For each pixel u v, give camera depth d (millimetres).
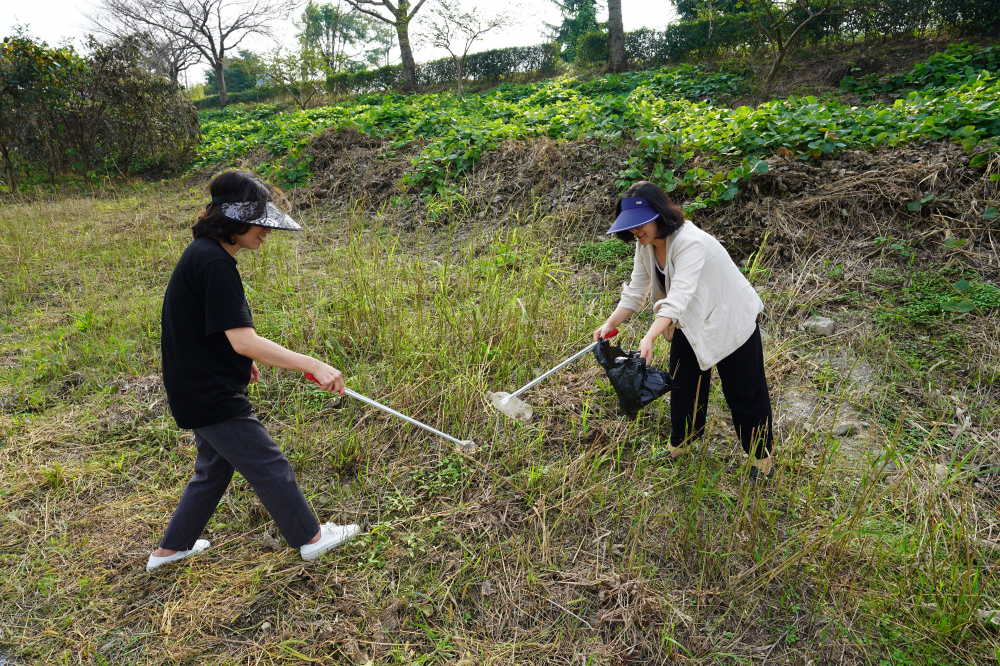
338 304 4578
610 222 5887
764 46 14180
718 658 2193
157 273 5988
